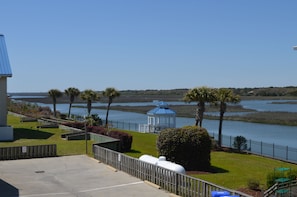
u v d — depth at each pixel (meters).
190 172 27.48
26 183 20.58
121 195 17.88
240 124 86.69
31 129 47.00
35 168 24.70
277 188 22.27
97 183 20.36
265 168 30.86
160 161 21.03
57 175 22.52
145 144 40.88
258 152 41.03
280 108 146.50
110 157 25.20
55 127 49.56
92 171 23.50
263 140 57.22
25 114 69.44
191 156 28.38
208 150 28.88
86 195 18.08
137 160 21.56
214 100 42.47
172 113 58.47
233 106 160.50
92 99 71.81
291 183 23.45
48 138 39.78
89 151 31.62
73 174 22.72
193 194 16.70
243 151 40.72
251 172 28.72
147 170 20.53
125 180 20.89
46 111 80.25
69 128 46.25
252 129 75.06
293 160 36.50
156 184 19.58
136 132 54.06
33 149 28.88
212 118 101.25
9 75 37.69
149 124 59.00
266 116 103.62
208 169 28.95
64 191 18.84
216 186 15.26
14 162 26.92
